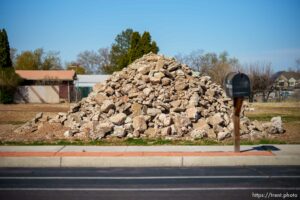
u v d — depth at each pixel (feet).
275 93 181.88
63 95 170.30
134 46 167.84
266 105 127.24
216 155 35.65
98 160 35.17
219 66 205.26
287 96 179.42
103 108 51.65
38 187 26.45
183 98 54.60
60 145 43.16
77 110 56.90
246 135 49.47
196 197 23.40
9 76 158.40
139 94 53.93
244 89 36.01
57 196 23.99
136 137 47.70
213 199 22.93
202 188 25.73
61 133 50.42
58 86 169.78
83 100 59.11
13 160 35.40
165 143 44.21
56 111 103.45
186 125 49.57
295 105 126.41
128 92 55.47
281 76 266.57
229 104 62.18
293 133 52.06
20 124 67.21
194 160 34.99
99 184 27.25
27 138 48.60
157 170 32.58
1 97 156.66
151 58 64.08
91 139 47.11
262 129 52.06
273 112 94.58
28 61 278.87
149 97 53.11
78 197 23.71
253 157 35.12
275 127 51.72
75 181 28.32
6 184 27.45
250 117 79.77
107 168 33.78
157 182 27.73
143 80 56.95
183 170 32.48
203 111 52.75
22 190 25.64
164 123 49.32
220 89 66.74
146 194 24.26
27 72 195.42
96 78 204.44
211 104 56.65
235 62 237.04
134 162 35.09
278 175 29.91
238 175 30.04
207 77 66.64
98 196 23.90
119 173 31.32
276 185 26.45
